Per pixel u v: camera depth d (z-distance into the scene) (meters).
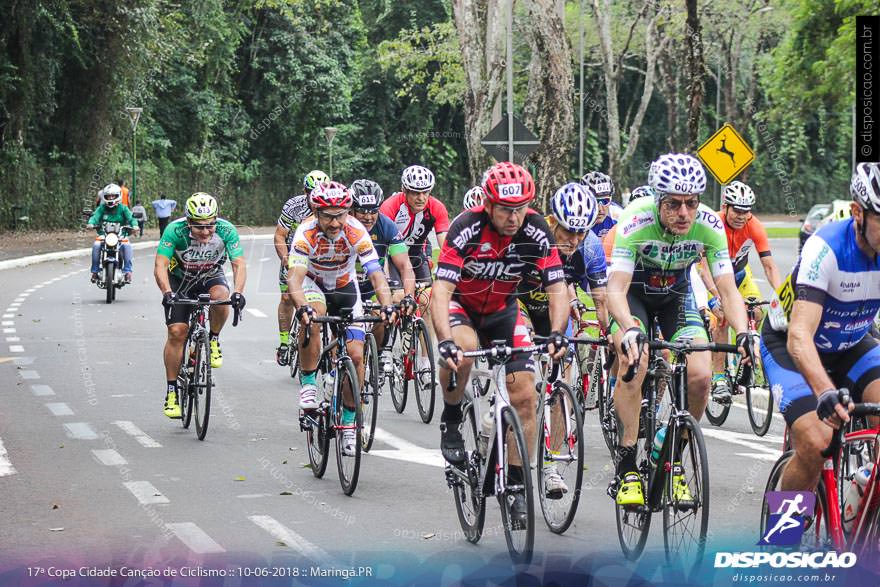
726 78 88.50
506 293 12.20
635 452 11.35
